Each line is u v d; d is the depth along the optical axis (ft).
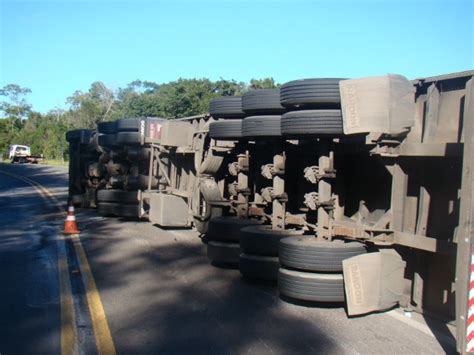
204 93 128.77
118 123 57.00
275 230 30.19
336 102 24.59
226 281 30.04
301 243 25.27
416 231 24.25
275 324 22.48
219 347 19.77
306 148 30.96
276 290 28.37
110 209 57.06
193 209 46.73
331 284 24.07
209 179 42.57
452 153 21.54
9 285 28.60
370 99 23.04
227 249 32.73
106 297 26.37
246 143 36.47
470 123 17.93
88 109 256.73
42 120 348.18
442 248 21.77
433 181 23.50
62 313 23.81
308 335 21.12
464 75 21.70
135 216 56.85
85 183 69.56
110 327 21.93
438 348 19.80
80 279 30.04
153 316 23.40
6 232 47.52
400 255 24.82
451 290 22.57
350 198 29.17
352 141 25.55
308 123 24.89
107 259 35.63
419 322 22.93
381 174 26.71
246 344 20.11
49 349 19.56
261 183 35.83
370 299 23.45
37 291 27.43
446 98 22.89
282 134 26.40
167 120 51.93
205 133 42.88
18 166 197.88
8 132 327.26
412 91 23.41
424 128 23.59
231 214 41.22
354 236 24.82
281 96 26.23
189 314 23.77
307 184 32.01
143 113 157.99
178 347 19.75
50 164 233.35
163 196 47.91
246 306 25.14
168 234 46.80
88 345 19.95
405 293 25.13
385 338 20.84
